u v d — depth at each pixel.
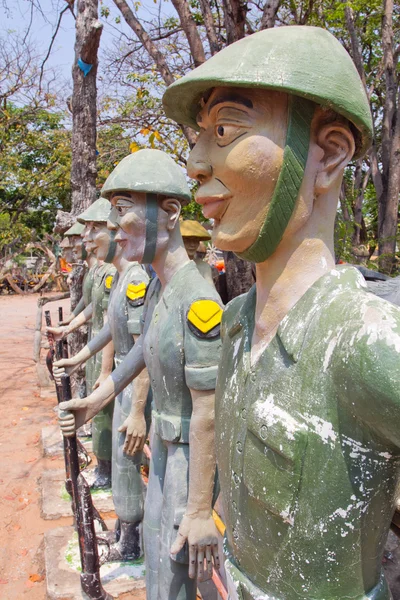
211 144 1.30
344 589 1.24
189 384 2.26
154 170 2.45
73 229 5.52
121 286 3.66
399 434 1.04
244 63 1.18
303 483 1.19
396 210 7.31
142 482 3.65
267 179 1.23
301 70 1.16
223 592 2.37
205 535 2.24
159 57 5.85
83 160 6.23
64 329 5.46
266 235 1.27
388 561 2.35
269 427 1.21
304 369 1.19
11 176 20.75
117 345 3.71
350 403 1.11
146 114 8.80
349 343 1.09
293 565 1.24
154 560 2.63
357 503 1.19
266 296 1.35
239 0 4.97
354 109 1.19
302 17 6.96
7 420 7.07
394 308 1.08
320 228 1.31
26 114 19.50
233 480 1.38
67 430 2.68
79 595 3.40
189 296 2.34
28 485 5.15
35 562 3.95
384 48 7.43
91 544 2.30
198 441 2.25
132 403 3.19
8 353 11.41
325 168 1.27
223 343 1.59
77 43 5.96
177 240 2.55
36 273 25.78
